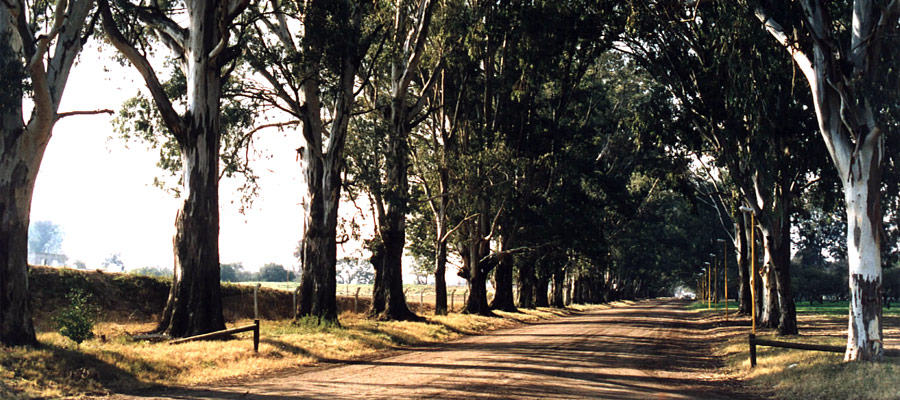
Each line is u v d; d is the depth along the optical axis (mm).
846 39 20672
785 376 17031
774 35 19734
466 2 33469
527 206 45969
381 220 35625
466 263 48344
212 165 22344
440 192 41219
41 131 15664
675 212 83062
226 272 136375
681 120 30750
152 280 36406
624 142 56375
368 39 28406
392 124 32750
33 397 11984
